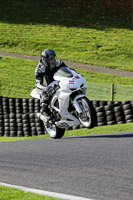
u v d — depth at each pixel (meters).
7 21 144.00
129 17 150.00
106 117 43.62
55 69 30.14
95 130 41.88
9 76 91.75
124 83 86.06
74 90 27.91
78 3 163.62
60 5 161.50
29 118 49.97
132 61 108.94
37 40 124.62
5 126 52.09
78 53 114.19
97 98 65.50
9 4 162.00
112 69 99.44
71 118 28.81
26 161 22.31
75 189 15.92
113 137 29.23
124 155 21.45
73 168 19.41
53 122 30.53
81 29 136.88
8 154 25.45
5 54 110.62
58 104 29.47
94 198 14.64
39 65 30.20
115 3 163.88
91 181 16.80
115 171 18.08
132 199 14.23
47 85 30.56
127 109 42.41
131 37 129.50
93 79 89.31
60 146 26.95
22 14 151.38
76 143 27.72
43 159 22.41
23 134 50.66
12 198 14.98
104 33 133.12
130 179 16.61
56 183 17.03
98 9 157.38
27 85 85.75
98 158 21.20
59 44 121.50
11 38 126.06
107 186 15.90
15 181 18.06
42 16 149.50
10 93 81.69
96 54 113.38
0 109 58.03
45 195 15.10
